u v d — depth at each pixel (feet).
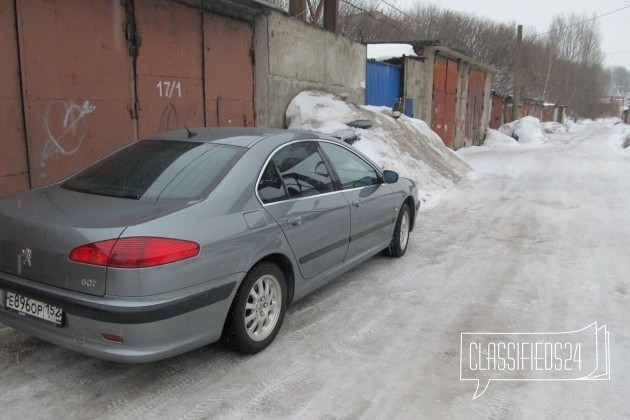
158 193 10.77
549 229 24.91
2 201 11.04
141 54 23.72
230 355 11.53
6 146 18.30
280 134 13.48
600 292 16.10
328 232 13.62
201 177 11.12
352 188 15.42
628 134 112.88
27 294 9.64
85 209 10.09
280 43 34.65
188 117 27.20
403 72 55.21
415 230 24.45
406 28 103.65
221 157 11.76
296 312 14.02
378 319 13.74
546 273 17.95
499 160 61.11
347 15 85.61
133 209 9.96
